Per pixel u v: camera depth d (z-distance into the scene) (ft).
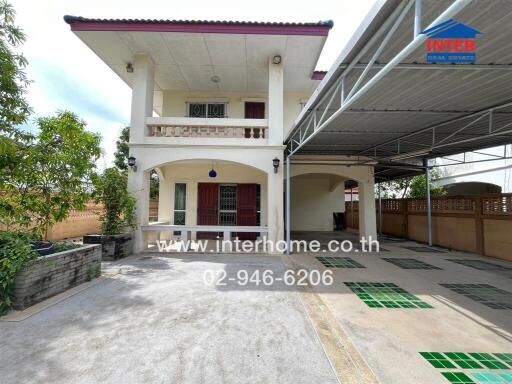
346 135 23.94
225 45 24.49
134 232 24.57
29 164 14.28
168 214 32.76
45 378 7.16
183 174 33.12
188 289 14.51
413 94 15.94
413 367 7.89
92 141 17.70
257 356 8.34
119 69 28.32
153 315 11.18
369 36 10.62
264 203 32.89
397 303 12.91
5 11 11.87
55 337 9.31
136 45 24.45
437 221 30.35
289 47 24.82
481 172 39.17
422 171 35.12
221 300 12.96
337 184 42.45
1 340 9.09
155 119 25.53
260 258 22.74
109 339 9.21
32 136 14.38
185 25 22.54
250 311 11.71
